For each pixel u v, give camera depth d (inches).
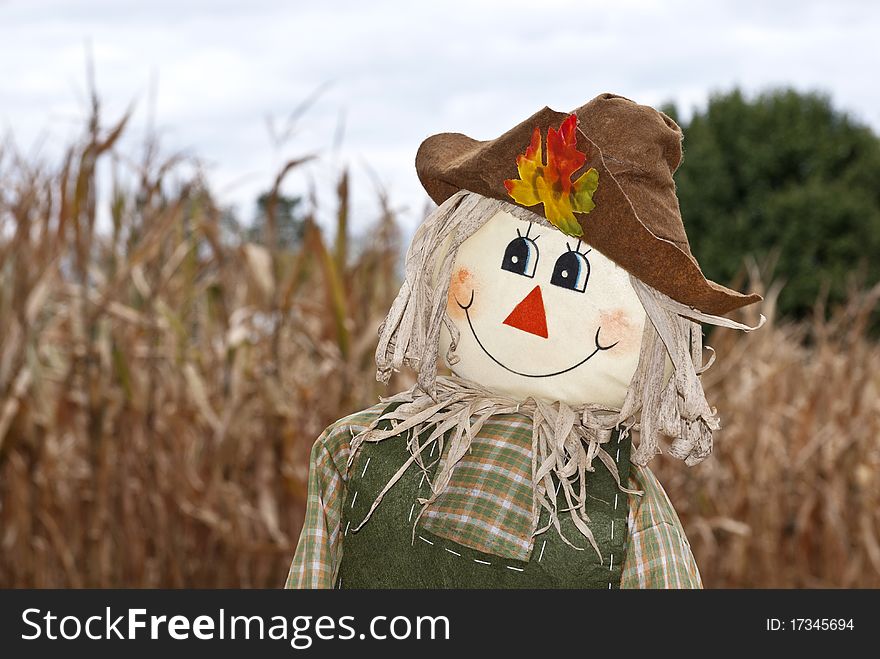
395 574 66.5
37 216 169.6
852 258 737.0
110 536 171.6
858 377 225.5
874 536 218.2
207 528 174.4
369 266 179.0
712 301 64.6
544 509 64.1
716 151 791.1
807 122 803.4
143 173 171.0
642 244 62.7
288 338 179.6
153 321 168.4
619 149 65.7
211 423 168.2
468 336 67.8
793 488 222.5
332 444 72.2
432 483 66.2
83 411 173.6
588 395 66.0
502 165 66.9
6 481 167.8
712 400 217.6
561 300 65.4
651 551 65.6
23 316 163.2
